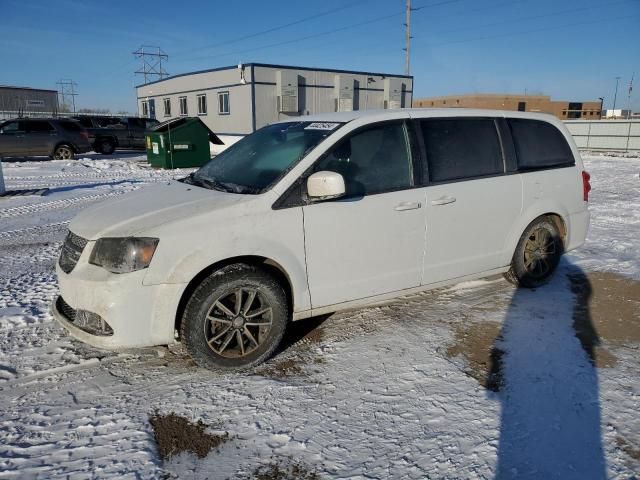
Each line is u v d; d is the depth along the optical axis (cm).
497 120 460
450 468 251
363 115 393
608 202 1034
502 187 448
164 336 321
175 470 252
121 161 2033
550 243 500
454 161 424
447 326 417
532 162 477
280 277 360
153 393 321
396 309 454
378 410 300
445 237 418
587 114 6412
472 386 324
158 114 3572
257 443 272
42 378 338
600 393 316
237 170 398
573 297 482
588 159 2381
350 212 366
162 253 311
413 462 256
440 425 285
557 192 492
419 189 399
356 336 399
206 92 2980
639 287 510
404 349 376
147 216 329
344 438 275
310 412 299
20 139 1928
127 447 268
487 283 521
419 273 411
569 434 276
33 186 1223
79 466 254
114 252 314
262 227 335
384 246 386
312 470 251
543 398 310
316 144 363
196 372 347
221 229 324
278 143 399
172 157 1750
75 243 339
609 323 424
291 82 2711
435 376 337
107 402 311
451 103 6384
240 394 318
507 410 298
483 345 382
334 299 374
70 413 299
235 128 2808
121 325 308
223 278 327
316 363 357
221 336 339
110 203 382
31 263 598
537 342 387
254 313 344
